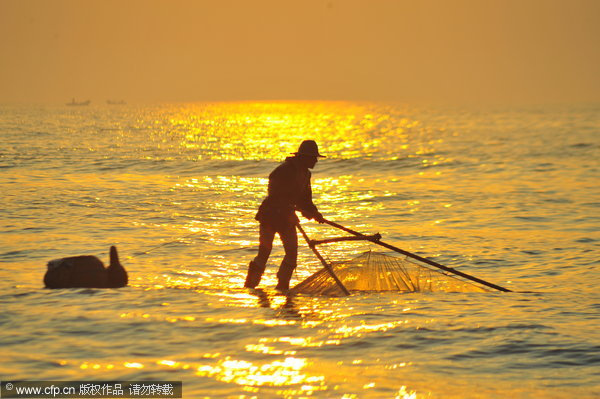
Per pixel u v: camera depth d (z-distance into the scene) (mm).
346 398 16469
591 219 52812
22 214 50719
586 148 141375
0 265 33844
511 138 189750
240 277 32531
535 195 68188
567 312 25656
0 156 109000
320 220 31438
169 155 123125
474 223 50656
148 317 23328
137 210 54250
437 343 21109
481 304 26906
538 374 18500
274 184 30531
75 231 44281
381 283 30281
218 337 21297
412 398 16547
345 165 107812
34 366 18297
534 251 40031
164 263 35188
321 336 21672
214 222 49188
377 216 54188
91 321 22703
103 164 100062
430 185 78188
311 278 30266
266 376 17875
